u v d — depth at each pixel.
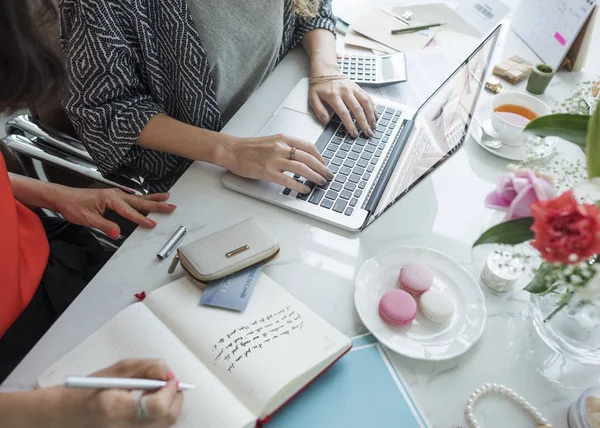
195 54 0.87
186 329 0.58
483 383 0.57
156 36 0.85
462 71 0.77
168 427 0.48
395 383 0.56
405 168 0.79
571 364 0.59
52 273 0.81
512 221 0.46
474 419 0.53
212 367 0.55
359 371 0.57
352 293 0.65
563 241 0.39
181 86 0.90
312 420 0.53
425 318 0.62
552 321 0.58
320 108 0.90
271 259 0.66
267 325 0.58
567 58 1.01
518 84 1.00
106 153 0.85
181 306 0.60
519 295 0.66
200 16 0.87
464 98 0.81
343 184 0.78
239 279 0.62
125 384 0.46
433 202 0.77
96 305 0.63
